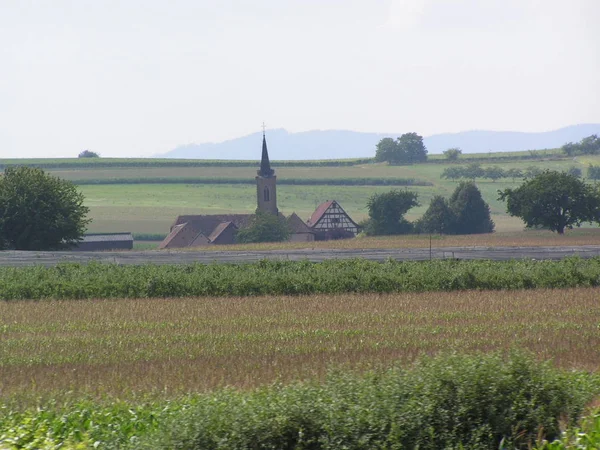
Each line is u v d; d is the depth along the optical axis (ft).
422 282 575.38
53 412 215.31
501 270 614.34
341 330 389.80
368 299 517.14
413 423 169.07
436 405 172.65
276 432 162.40
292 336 372.17
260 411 164.55
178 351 334.65
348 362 298.35
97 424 201.87
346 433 164.35
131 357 322.14
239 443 159.53
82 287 545.44
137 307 489.67
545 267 628.69
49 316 454.81
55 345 355.97
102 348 346.95
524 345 340.18
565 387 181.78
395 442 165.58
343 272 594.65
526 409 175.52
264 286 556.10
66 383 269.44
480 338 362.33
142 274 596.70
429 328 394.32
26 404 233.14
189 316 450.30
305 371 283.18
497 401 173.78
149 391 253.03
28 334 391.65
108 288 550.77
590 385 218.18
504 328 393.09
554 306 479.82
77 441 183.52
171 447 159.74
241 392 225.76
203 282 555.69
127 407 221.87
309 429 164.35
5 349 345.92
